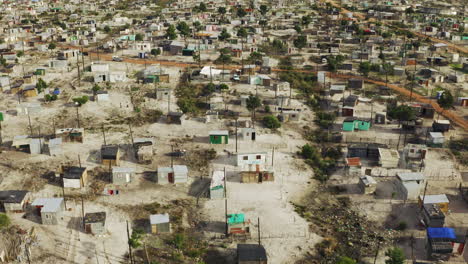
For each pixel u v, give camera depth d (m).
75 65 156.12
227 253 62.72
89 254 61.66
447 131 102.06
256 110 116.12
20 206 70.50
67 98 123.12
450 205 75.00
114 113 113.25
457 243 61.41
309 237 66.31
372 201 76.19
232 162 88.69
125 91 128.88
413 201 75.94
